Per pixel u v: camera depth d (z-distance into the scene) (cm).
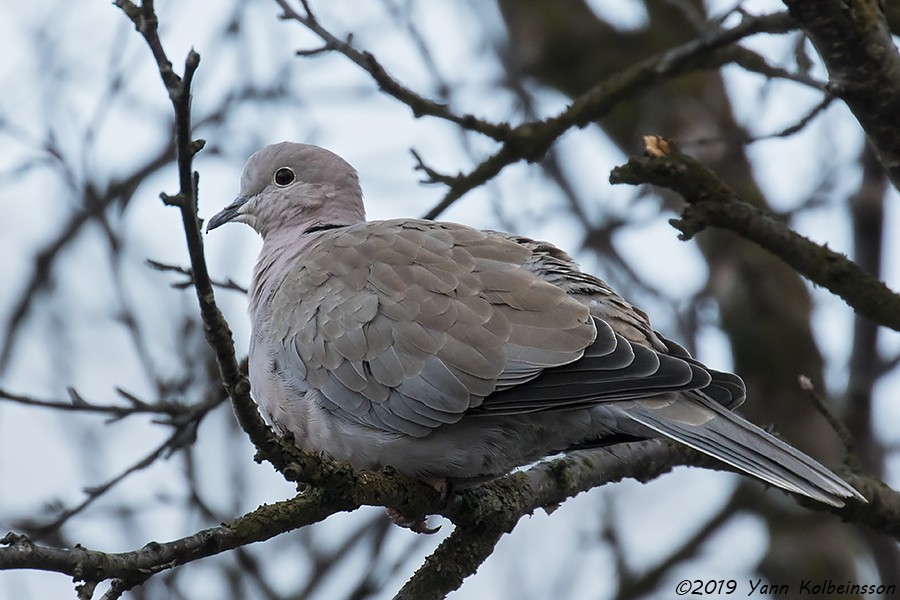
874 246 1302
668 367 869
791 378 1530
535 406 887
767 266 1573
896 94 947
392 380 930
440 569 941
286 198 1263
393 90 1140
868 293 1048
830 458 1481
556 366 891
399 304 944
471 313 923
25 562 667
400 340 933
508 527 963
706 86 1666
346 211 1270
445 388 911
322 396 965
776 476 823
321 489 796
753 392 1539
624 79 1196
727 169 1598
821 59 964
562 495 1012
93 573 688
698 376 863
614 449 1055
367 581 1449
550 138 1190
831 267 1052
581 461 1034
